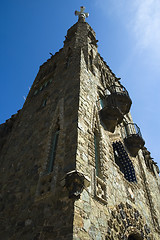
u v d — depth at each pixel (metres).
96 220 7.77
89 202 7.91
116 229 8.88
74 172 7.49
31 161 11.10
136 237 11.15
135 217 11.60
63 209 7.14
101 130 13.08
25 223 7.96
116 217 9.45
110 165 11.90
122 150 15.70
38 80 22.72
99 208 8.41
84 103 12.13
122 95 17.23
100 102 15.68
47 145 10.73
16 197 9.70
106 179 10.34
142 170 17.92
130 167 15.53
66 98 13.05
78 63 15.88
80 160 8.70
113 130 14.80
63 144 9.81
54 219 7.08
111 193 10.16
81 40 21.03
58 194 7.79
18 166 11.84
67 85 14.39
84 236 6.57
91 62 18.77
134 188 14.09
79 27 23.81
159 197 19.95
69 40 23.20
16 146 14.11
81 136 9.82
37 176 9.61
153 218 14.34
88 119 11.62
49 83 19.16
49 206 7.71
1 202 10.24
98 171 10.30
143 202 14.39
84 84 13.81
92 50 20.48
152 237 12.43
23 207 8.76
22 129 15.59
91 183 8.76
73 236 6.09
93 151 10.41
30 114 16.75
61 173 8.47
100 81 18.42
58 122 11.66
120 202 10.74
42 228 7.15
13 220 8.62
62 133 10.48
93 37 23.33
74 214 6.70
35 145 12.01
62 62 19.66
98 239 7.24
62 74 17.25
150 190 17.42
